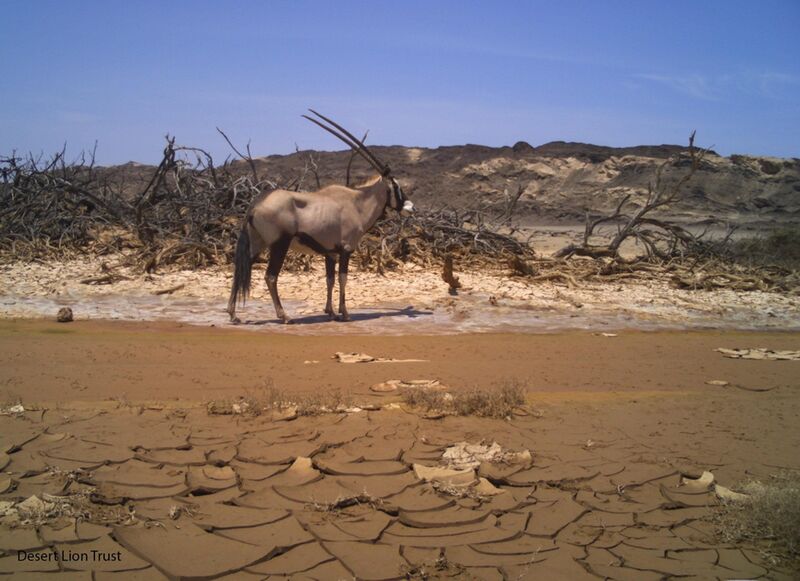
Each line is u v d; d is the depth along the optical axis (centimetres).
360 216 1232
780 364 1006
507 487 573
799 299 1617
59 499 514
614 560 465
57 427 661
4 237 1820
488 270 1783
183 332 1110
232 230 1809
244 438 647
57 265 1658
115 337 1054
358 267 1722
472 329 1200
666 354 1050
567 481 580
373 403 755
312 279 1580
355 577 438
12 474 554
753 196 5541
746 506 535
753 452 652
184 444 625
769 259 2136
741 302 1548
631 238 3159
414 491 554
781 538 494
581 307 1421
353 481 568
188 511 511
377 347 1029
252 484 558
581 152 6544
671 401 804
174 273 1590
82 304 1309
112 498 522
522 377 884
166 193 2031
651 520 522
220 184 2061
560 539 492
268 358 945
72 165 2142
